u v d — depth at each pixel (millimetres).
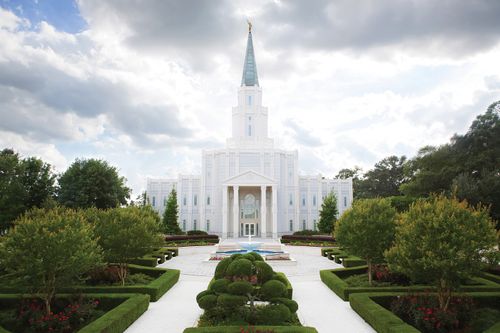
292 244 64938
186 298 24359
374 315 17219
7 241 18578
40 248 17906
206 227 86250
